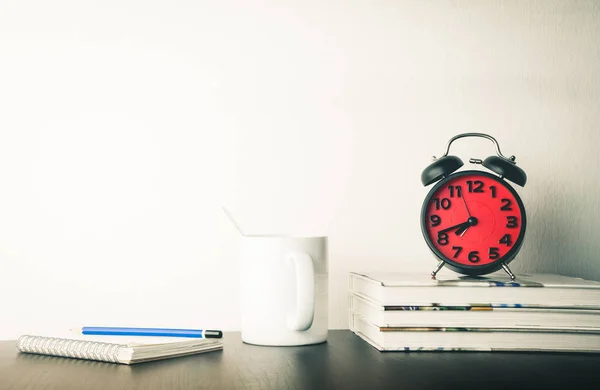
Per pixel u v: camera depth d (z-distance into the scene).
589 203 1.21
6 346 0.99
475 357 0.88
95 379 0.74
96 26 1.13
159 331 0.92
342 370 0.79
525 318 0.91
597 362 0.84
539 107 1.21
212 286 1.14
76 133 1.12
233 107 1.15
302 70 1.17
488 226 1.00
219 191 1.14
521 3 1.21
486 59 1.20
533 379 0.75
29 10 1.12
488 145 1.20
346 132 1.17
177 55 1.15
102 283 1.12
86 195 1.12
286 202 1.16
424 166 1.19
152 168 1.13
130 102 1.13
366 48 1.18
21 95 1.12
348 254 1.17
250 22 1.16
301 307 0.93
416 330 0.91
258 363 0.84
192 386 0.71
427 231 1.00
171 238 1.13
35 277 1.11
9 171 1.11
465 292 0.91
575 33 1.21
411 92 1.19
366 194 1.17
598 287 0.91
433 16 1.20
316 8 1.17
